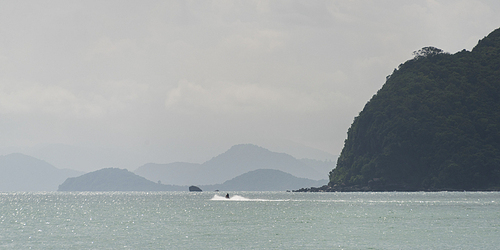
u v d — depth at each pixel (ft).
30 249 504.02
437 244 526.57
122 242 545.85
